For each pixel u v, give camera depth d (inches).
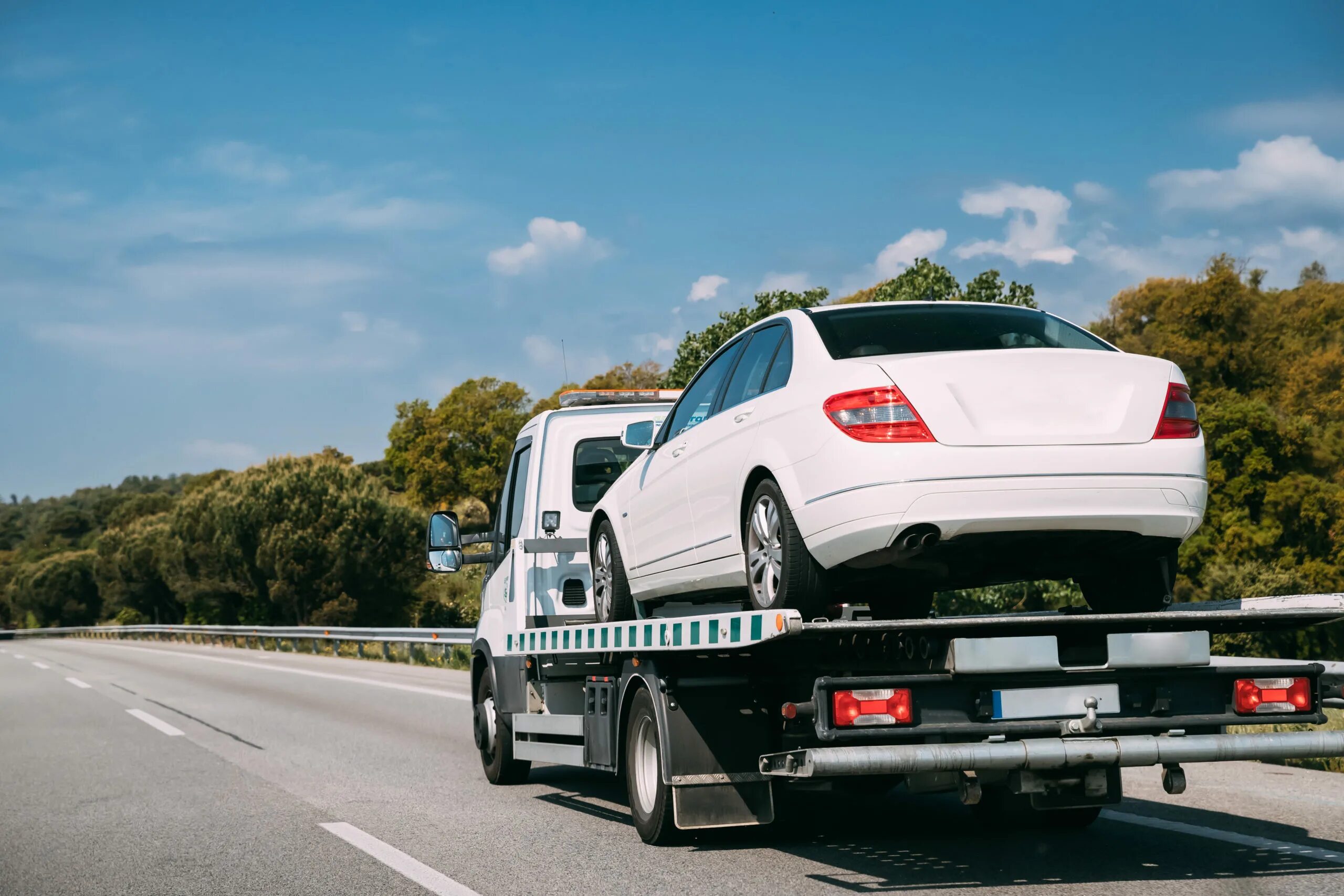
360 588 2126.0
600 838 273.9
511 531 385.7
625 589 321.4
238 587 2210.9
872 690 196.2
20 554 6102.4
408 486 3703.3
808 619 220.4
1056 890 205.3
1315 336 2199.8
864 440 201.0
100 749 484.4
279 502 2148.1
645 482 299.0
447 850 263.0
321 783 375.9
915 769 193.2
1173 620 203.2
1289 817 270.2
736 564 246.4
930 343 227.5
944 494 195.6
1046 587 805.9
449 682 824.9
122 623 3090.6
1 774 415.5
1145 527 201.8
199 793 359.3
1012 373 203.0
